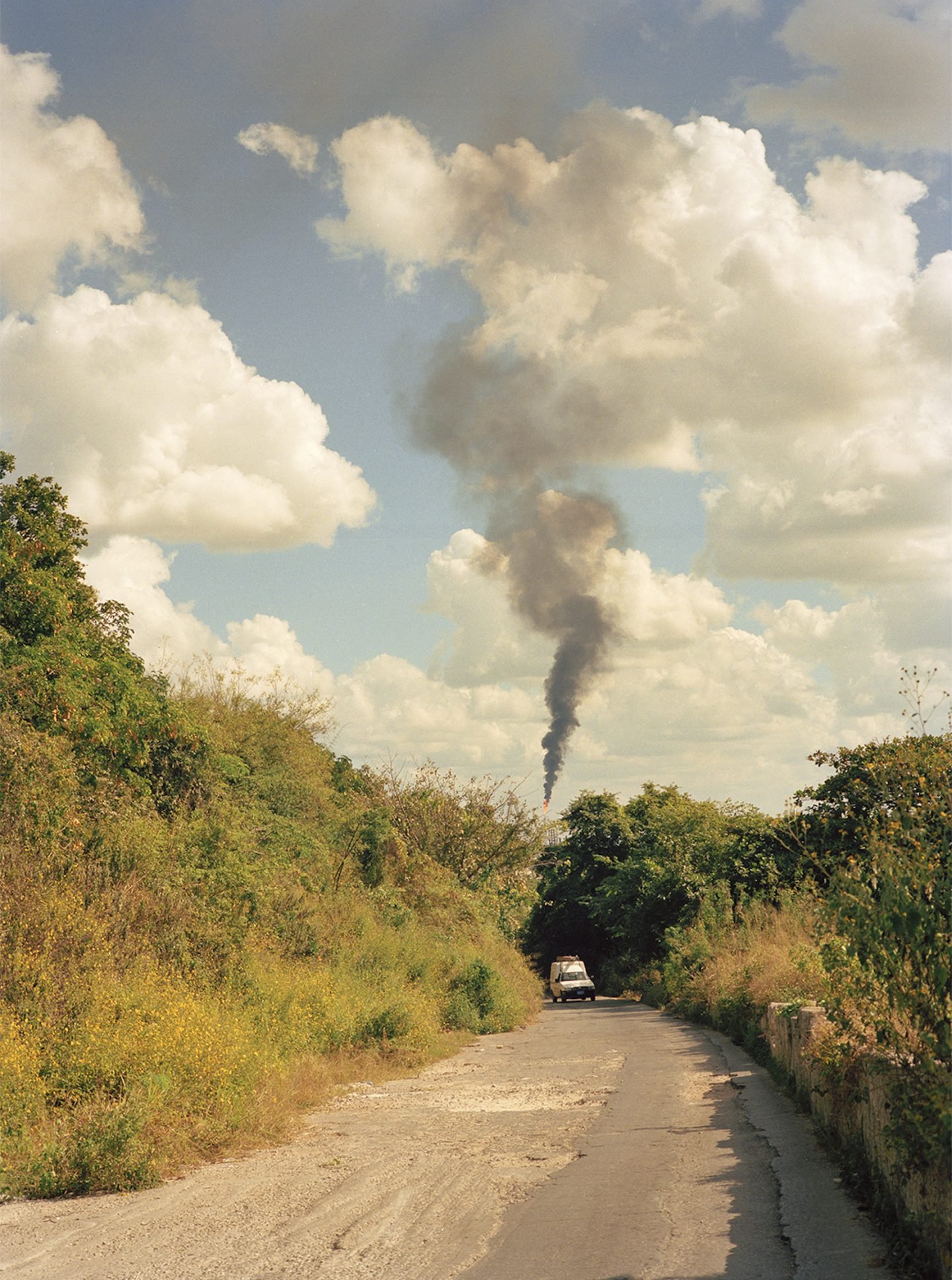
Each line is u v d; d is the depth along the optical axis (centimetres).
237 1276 639
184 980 1484
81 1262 687
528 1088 1497
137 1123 944
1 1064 1049
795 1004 1272
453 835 4478
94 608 2242
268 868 2173
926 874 639
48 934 1309
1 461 2127
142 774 2173
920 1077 617
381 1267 645
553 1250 663
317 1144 1087
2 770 1504
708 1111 1187
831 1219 695
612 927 5384
